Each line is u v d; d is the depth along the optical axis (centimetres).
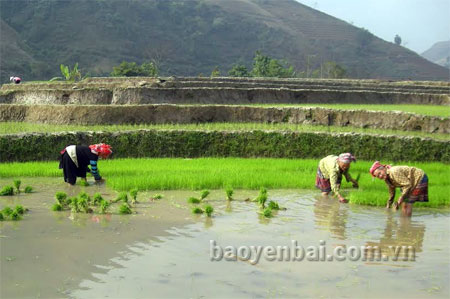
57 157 1653
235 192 1205
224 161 1600
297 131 1780
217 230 860
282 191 1229
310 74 14150
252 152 1766
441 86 4241
